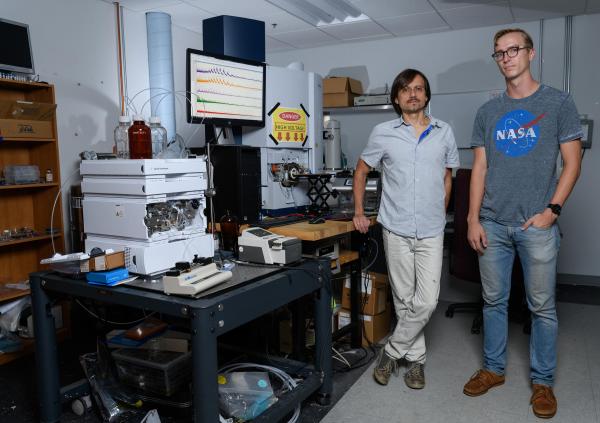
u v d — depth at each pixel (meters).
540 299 2.09
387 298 3.05
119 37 3.98
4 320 2.91
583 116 4.18
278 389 2.18
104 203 1.85
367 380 2.45
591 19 4.10
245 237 2.04
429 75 4.72
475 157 2.22
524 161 2.03
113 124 4.00
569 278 4.37
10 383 2.54
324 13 4.07
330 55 5.18
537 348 2.16
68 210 3.55
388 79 4.92
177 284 1.57
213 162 2.43
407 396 2.28
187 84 2.28
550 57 4.26
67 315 3.18
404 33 4.67
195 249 1.91
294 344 2.46
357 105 4.54
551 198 2.02
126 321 2.99
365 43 4.98
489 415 2.10
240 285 1.69
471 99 4.53
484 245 2.19
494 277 2.21
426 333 3.11
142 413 2.03
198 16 4.23
